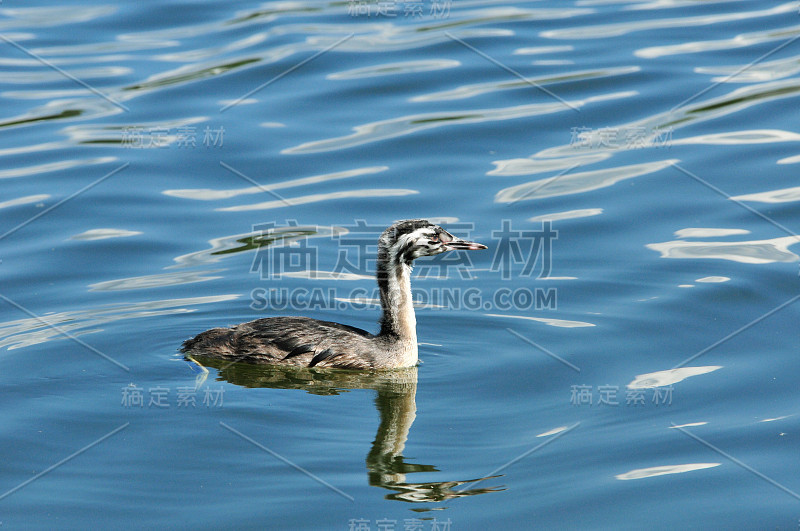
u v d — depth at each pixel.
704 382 14.09
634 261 18.03
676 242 18.55
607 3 30.12
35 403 13.60
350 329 15.55
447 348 15.80
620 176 21.03
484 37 27.61
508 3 30.47
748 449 12.23
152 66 26.28
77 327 16.00
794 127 22.25
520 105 24.05
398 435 12.94
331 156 22.27
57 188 21.03
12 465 12.03
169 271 18.16
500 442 12.71
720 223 19.09
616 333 15.78
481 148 22.44
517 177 21.23
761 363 14.55
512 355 15.38
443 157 22.11
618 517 10.88
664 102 23.67
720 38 26.72
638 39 26.97
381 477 11.84
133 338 15.76
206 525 10.80
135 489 11.55
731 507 11.00
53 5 30.64
